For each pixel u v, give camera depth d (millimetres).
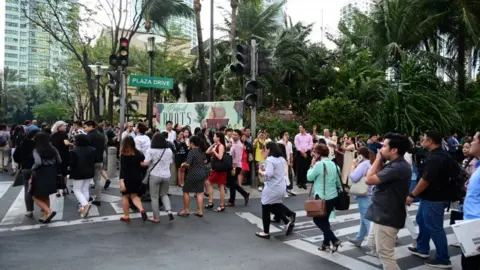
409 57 22812
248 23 29109
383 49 24703
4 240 6605
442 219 5680
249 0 28078
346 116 18734
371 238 6137
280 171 7051
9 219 7969
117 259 5793
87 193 8430
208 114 15648
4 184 12133
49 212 7727
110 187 11500
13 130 15664
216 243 6688
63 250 6145
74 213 8484
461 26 25047
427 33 25766
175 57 35469
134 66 33594
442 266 5723
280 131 17312
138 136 9648
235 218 8477
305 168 12695
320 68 28500
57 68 38719
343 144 12508
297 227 7852
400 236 7414
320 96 28094
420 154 12023
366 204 6543
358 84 20828
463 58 25797
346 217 8891
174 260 5809
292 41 26578
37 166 7465
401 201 4531
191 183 8500
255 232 7422
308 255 6180
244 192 9898
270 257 6043
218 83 27531
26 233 7039
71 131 13242
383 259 4582
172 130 12508
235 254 6145
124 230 7340
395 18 25422
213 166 9180
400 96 19734
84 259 5762
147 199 9859
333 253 6281
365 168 6480
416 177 8109
